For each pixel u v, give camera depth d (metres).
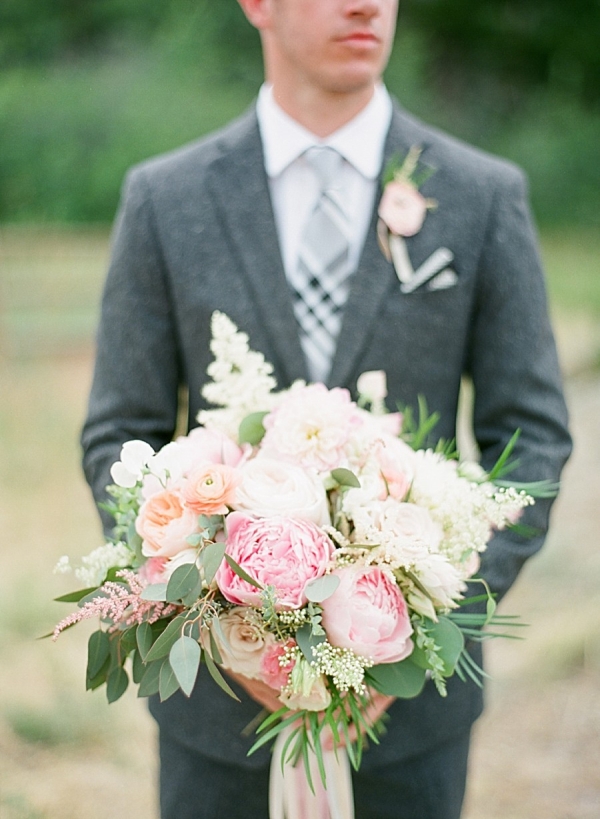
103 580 1.39
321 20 1.61
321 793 1.55
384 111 1.77
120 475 1.37
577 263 10.75
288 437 1.39
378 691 1.41
